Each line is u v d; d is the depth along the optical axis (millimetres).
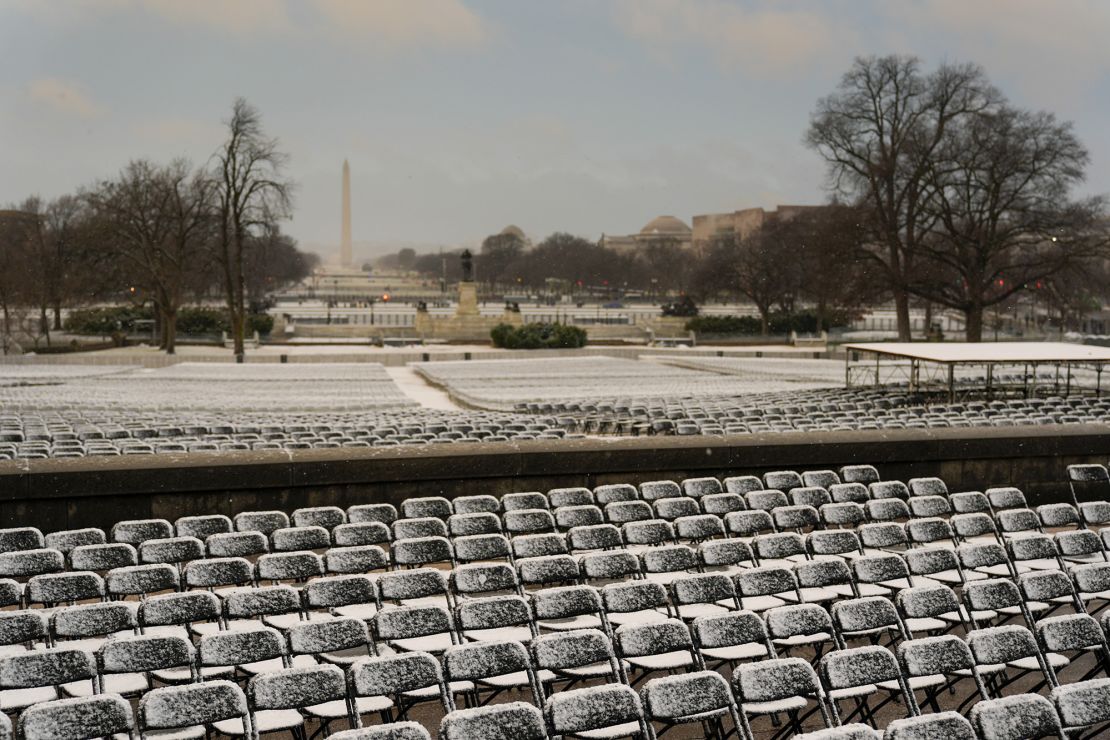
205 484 15859
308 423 29359
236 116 78812
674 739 9375
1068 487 19469
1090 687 7453
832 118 77062
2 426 27375
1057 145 70625
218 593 11680
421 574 10164
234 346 87562
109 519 15562
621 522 13812
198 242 87000
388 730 6629
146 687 9008
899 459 18719
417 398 48906
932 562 11289
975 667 8328
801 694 7738
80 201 108562
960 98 73750
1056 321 89438
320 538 12133
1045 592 10125
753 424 28016
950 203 75875
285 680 7363
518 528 13117
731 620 8734
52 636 8805
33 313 109062
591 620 10789
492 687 9078
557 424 30969
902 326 76812
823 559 10711
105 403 39000
